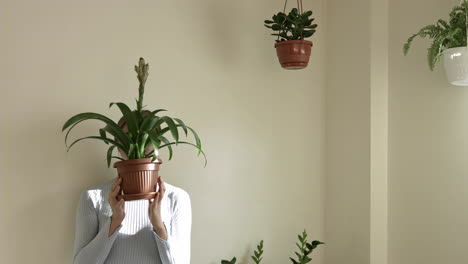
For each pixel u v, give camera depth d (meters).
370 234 2.83
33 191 2.34
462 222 2.56
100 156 2.48
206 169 2.74
